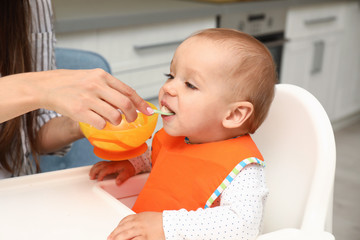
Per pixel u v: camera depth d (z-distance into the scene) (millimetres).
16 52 976
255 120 819
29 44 1017
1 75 994
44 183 804
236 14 2229
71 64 1214
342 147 2834
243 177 732
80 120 669
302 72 2721
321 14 2703
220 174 744
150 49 1938
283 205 823
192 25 2072
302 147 800
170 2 2199
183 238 650
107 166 862
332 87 2992
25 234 647
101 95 662
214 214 672
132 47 1879
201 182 761
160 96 807
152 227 645
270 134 862
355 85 3188
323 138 768
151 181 840
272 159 853
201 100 767
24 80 698
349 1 2855
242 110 782
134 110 682
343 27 2895
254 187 719
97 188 791
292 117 823
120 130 792
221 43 777
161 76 2023
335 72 2969
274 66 832
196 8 2025
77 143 1206
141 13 1830
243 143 773
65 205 733
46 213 705
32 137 1025
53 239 637
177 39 2029
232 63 765
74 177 840
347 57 3025
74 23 1635
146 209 826
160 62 1995
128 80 1911
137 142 777
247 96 779
